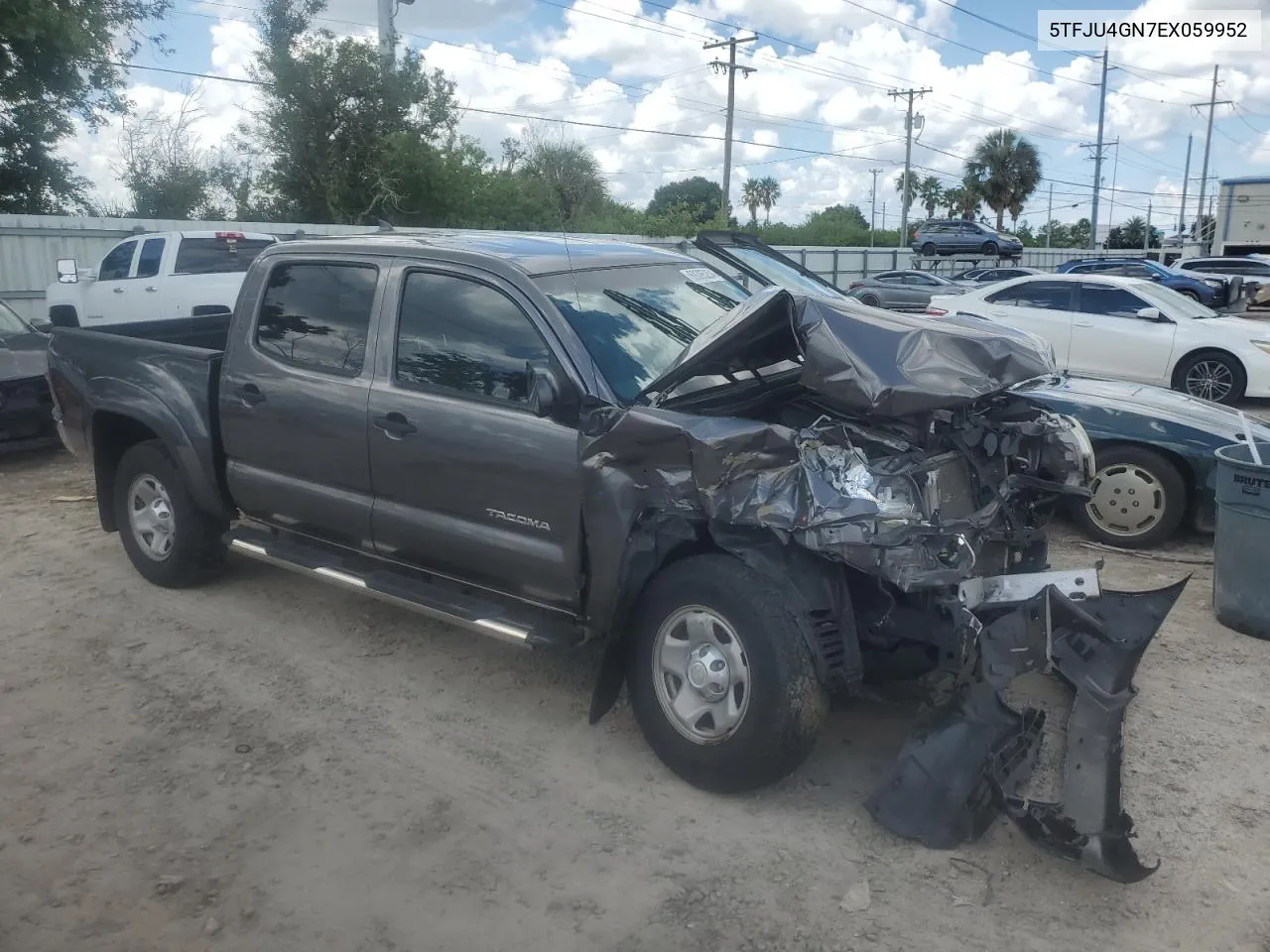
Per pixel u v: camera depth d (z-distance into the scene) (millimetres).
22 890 3365
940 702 3930
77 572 6340
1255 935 3119
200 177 32750
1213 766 4082
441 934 3156
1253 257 34000
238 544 5402
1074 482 4660
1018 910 3242
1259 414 12406
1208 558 6566
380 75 31000
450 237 4918
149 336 6562
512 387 4215
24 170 26250
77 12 24000
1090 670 3924
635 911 3254
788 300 3842
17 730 4414
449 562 4516
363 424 4645
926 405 3607
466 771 4082
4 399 8820
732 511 3496
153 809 3828
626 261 4836
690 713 3855
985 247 41750
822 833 3648
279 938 3141
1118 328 12914
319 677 4891
